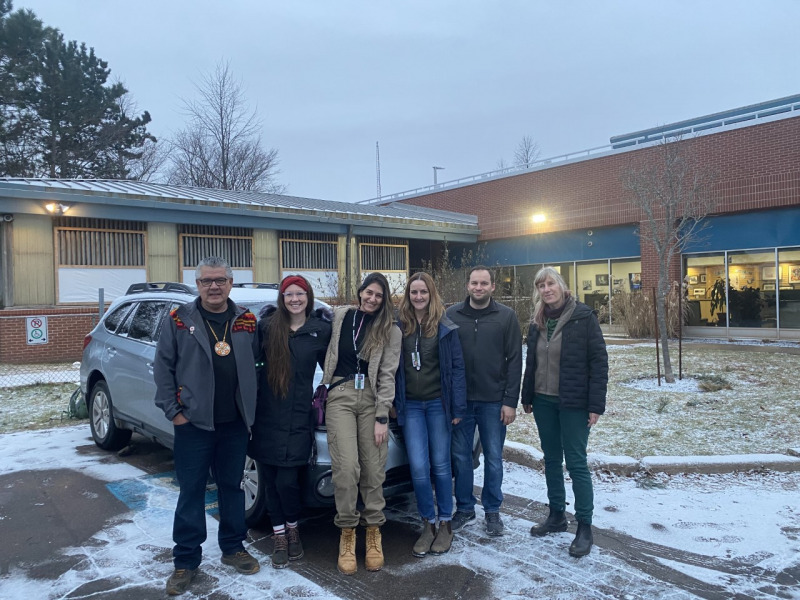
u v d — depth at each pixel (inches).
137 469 236.1
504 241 890.1
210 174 1395.2
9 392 396.5
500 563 156.9
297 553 159.9
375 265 812.0
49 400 372.2
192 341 145.2
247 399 149.4
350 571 151.6
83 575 150.3
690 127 690.2
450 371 167.5
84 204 544.4
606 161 752.3
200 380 144.4
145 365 224.2
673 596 138.8
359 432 158.1
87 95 1300.4
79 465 240.8
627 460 226.2
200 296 152.2
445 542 163.5
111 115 1355.8
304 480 162.1
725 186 633.0
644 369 424.8
